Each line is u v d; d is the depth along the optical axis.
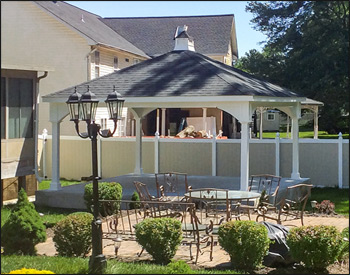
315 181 17.70
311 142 17.67
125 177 17.16
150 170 19.14
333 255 7.58
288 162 17.81
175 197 13.52
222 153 18.31
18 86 13.90
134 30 30.55
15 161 13.81
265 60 27.08
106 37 24.53
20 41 21.91
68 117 21.91
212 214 11.68
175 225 8.12
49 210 13.27
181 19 31.27
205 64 14.45
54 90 22.22
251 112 12.89
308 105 23.00
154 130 28.88
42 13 21.94
